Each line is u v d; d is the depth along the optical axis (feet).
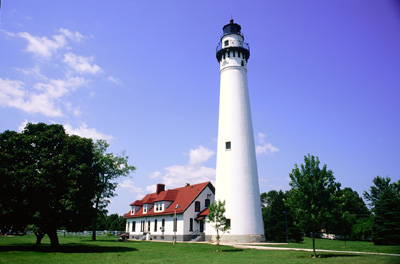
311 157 74.64
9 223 79.92
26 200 77.56
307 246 102.37
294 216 73.82
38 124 90.84
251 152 118.42
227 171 116.26
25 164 82.33
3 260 59.67
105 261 61.41
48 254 73.41
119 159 156.25
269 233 157.89
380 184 256.11
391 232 127.54
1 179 76.54
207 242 117.39
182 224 134.82
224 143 120.16
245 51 129.59
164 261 61.31
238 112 121.49
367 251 80.59
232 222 110.11
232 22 134.00
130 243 118.83
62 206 79.30
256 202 113.50
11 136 85.66
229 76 127.03
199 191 144.56
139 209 187.83
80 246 100.73
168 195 159.02
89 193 88.63
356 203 251.60
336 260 58.75
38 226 82.12
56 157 83.56
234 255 72.74
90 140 96.58
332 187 71.51
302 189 72.02
